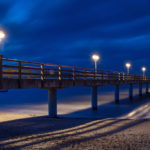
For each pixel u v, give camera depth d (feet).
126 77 125.39
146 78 176.35
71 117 62.18
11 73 40.57
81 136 35.06
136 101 126.00
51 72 54.34
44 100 138.62
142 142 31.63
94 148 28.12
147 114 71.10
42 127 43.11
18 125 44.65
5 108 93.45
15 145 28.60
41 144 29.43
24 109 89.35
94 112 78.07
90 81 77.20
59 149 27.22
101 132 38.78
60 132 38.42
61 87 59.72
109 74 96.73
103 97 158.61
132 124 48.06
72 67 64.54
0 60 37.93
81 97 161.99
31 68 46.42
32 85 46.60
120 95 180.55
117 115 69.41
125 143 30.94
